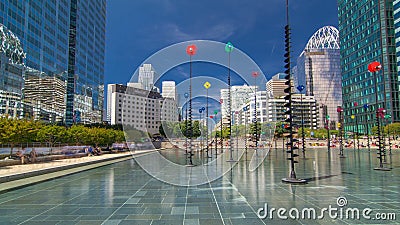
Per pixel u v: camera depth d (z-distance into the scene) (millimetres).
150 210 6887
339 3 90062
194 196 8547
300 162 21141
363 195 8508
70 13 69688
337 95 100438
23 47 48750
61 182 11695
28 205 7508
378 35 71938
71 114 67188
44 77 55500
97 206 7348
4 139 18531
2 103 42438
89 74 79500
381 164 15641
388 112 67562
